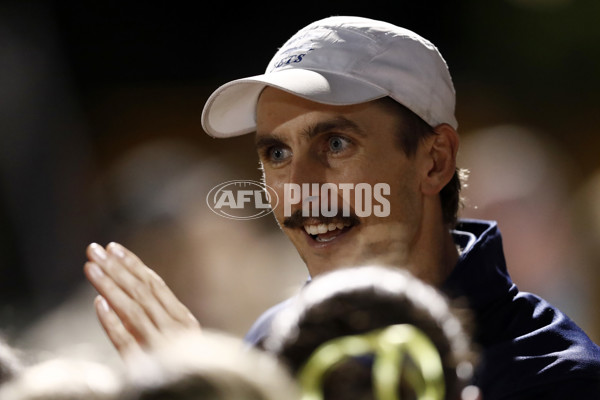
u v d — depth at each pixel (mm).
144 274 6273
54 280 21062
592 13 34438
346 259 6871
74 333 8297
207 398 3041
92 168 26109
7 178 22297
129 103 31750
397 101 6863
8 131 23109
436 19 34969
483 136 21797
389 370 3621
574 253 15859
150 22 33219
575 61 34719
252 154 25734
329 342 3875
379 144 6805
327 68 6758
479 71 34906
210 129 7531
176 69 33438
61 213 22672
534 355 6570
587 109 34250
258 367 3209
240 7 34094
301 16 34344
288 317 4199
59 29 31562
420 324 4020
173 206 10047
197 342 3291
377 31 6938
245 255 10117
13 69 24078
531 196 15656
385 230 6883
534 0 34562
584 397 6391
